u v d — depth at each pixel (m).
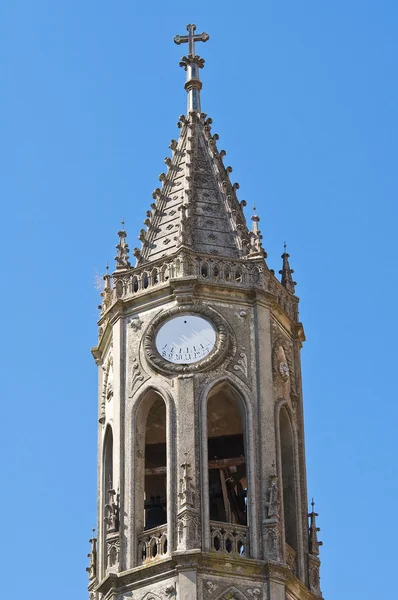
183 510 67.06
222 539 67.06
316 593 69.12
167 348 70.75
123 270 73.19
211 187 75.81
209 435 73.25
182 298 71.25
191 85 79.81
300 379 73.38
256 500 68.19
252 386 70.31
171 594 66.00
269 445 69.38
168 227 74.44
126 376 71.12
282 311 73.12
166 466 69.81
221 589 66.06
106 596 67.25
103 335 73.50
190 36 81.25
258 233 73.69
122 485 69.06
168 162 76.94
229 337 70.81
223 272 72.19
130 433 70.00
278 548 67.31
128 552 67.69
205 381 69.88
